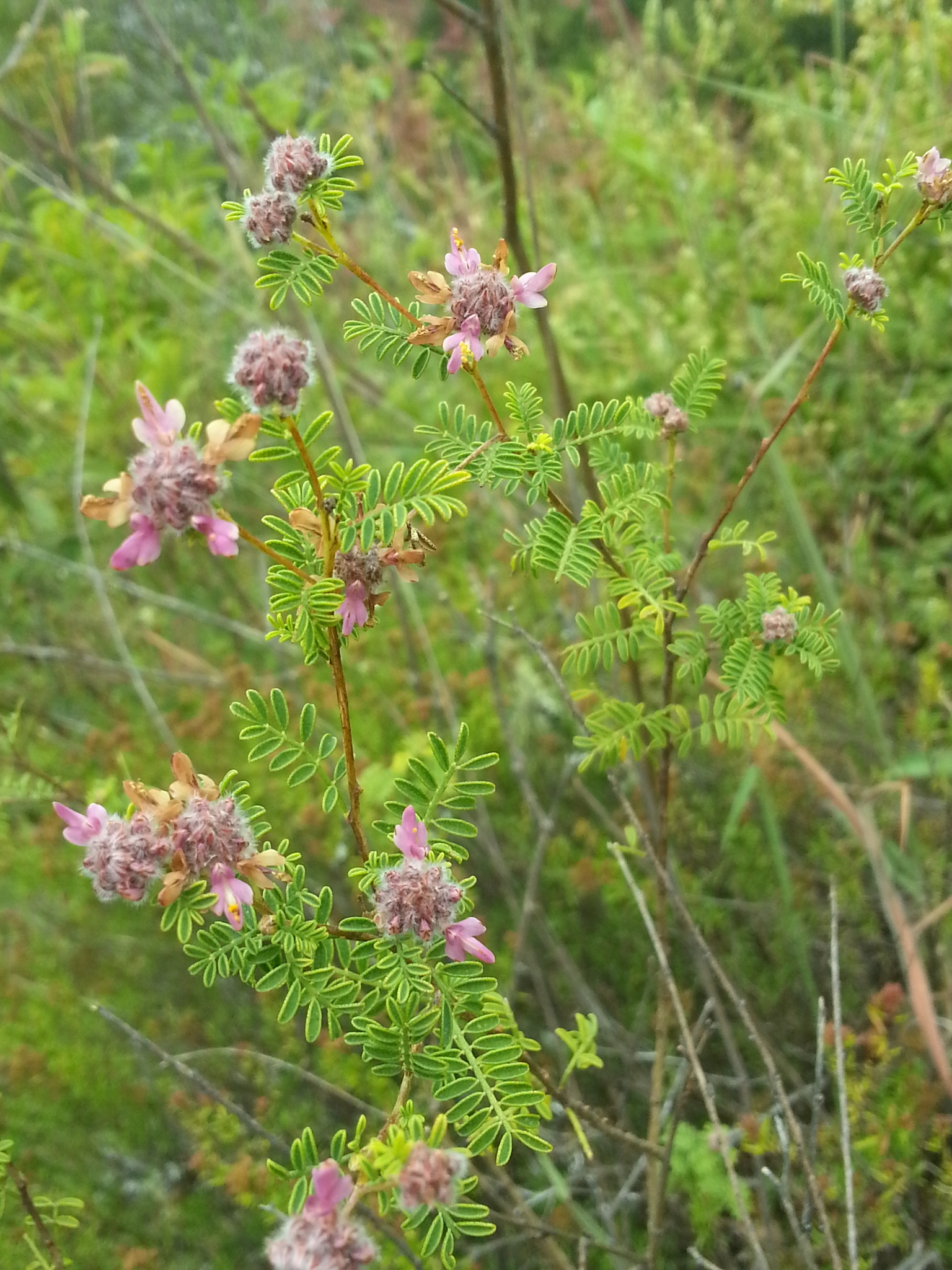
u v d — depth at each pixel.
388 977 0.14
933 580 0.38
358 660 0.40
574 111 0.58
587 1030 0.19
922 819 0.32
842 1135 0.20
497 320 0.15
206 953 0.14
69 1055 0.32
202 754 0.36
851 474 0.41
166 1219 0.29
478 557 0.43
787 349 0.44
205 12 0.61
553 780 0.35
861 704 0.33
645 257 0.55
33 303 0.52
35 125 0.54
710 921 0.30
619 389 0.46
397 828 0.14
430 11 0.66
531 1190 0.28
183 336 0.48
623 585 0.18
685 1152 0.24
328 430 0.45
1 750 0.31
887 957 0.29
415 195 0.63
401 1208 0.12
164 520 0.12
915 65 0.47
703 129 0.52
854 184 0.17
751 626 0.19
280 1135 0.28
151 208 0.52
